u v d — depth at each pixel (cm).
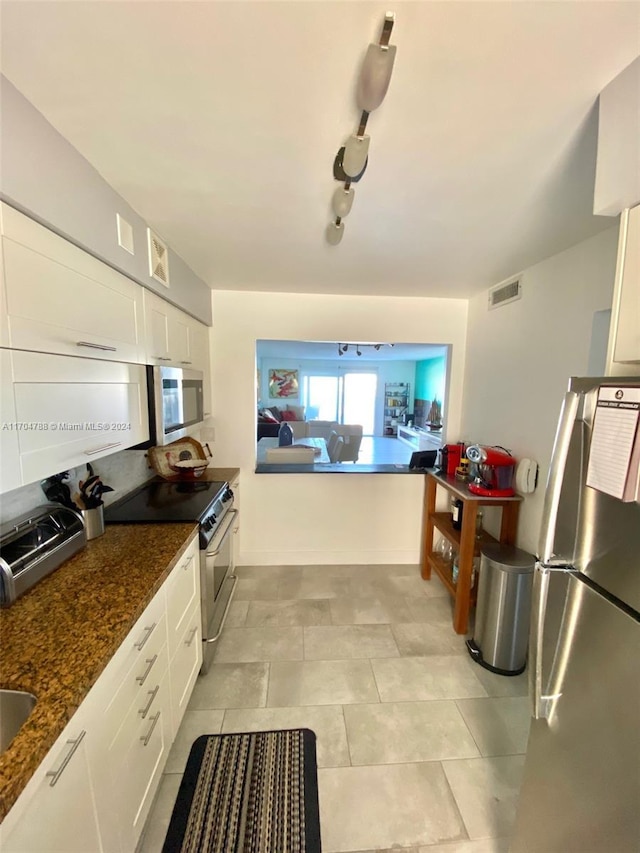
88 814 86
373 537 315
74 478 165
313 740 157
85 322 122
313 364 892
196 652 177
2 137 85
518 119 96
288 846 121
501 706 176
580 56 77
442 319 294
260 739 157
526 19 70
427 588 279
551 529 89
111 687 96
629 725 76
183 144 109
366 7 68
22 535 120
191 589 168
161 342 186
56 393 109
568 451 89
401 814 131
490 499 220
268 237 176
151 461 246
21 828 65
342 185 130
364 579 290
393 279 241
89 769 86
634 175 81
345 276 237
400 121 97
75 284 116
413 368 895
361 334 290
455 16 69
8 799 61
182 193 137
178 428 206
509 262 205
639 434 71
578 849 88
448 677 193
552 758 96
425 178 125
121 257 141
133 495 215
